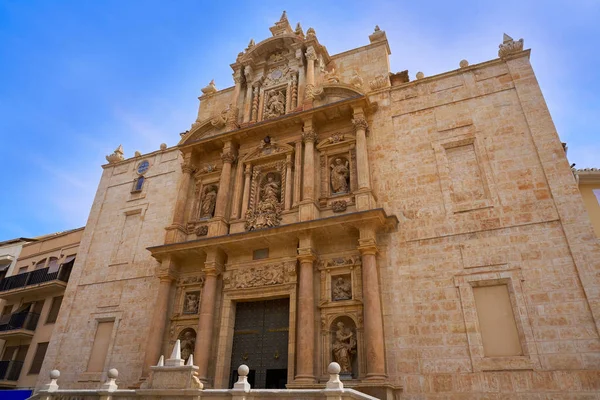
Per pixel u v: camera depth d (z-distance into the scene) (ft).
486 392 47.29
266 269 64.59
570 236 50.85
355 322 56.08
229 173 76.54
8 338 97.81
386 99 72.28
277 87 84.38
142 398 42.91
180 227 75.31
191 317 67.41
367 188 62.39
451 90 67.56
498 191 57.16
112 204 90.79
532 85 61.87
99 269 82.69
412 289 55.67
